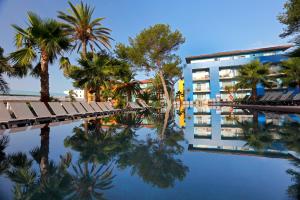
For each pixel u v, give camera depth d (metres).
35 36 9.55
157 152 3.21
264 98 29.67
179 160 2.75
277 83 31.69
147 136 4.85
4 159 2.83
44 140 4.32
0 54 9.17
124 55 24.69
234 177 2.09
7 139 4.48
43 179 2.08
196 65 44.59
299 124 6.54
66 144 3.88
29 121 7.48
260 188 1.81
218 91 42.81
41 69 9.96
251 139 4.27
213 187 1.84
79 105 11.62
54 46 9.79
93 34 17.64
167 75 29.64
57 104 9.69
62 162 2.68
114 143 3.97
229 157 2.88
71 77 14.54
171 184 1.92
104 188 1.83
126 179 2.05
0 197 1.67
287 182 1.94
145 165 2.54
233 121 8.41
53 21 10.04
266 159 2.74
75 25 16.89
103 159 2.83
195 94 45.72
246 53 43.03
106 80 15.95
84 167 2.47
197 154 3.06
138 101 25.61
